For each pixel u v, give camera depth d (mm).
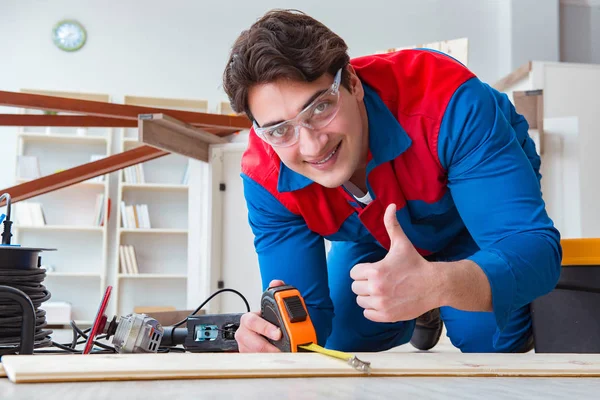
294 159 1067
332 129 1006
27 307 980
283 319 1036
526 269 950
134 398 535
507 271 932
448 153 1112
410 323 1916
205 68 6035
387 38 6055
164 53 6020
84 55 5953
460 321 1668
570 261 1339
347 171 1080
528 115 2986
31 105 2146
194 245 3600
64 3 5973
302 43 951
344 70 1021
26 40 5922
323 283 1384
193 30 6059
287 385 637
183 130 2885
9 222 1144
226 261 4945
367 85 1147
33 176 5711
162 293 6043
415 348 2395
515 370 750
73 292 5879
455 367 762
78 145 6074
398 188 1204
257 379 687
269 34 953
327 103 993
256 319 1094
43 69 5906
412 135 1126
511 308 940
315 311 1355
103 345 1326
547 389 617
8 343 1016
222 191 5004
